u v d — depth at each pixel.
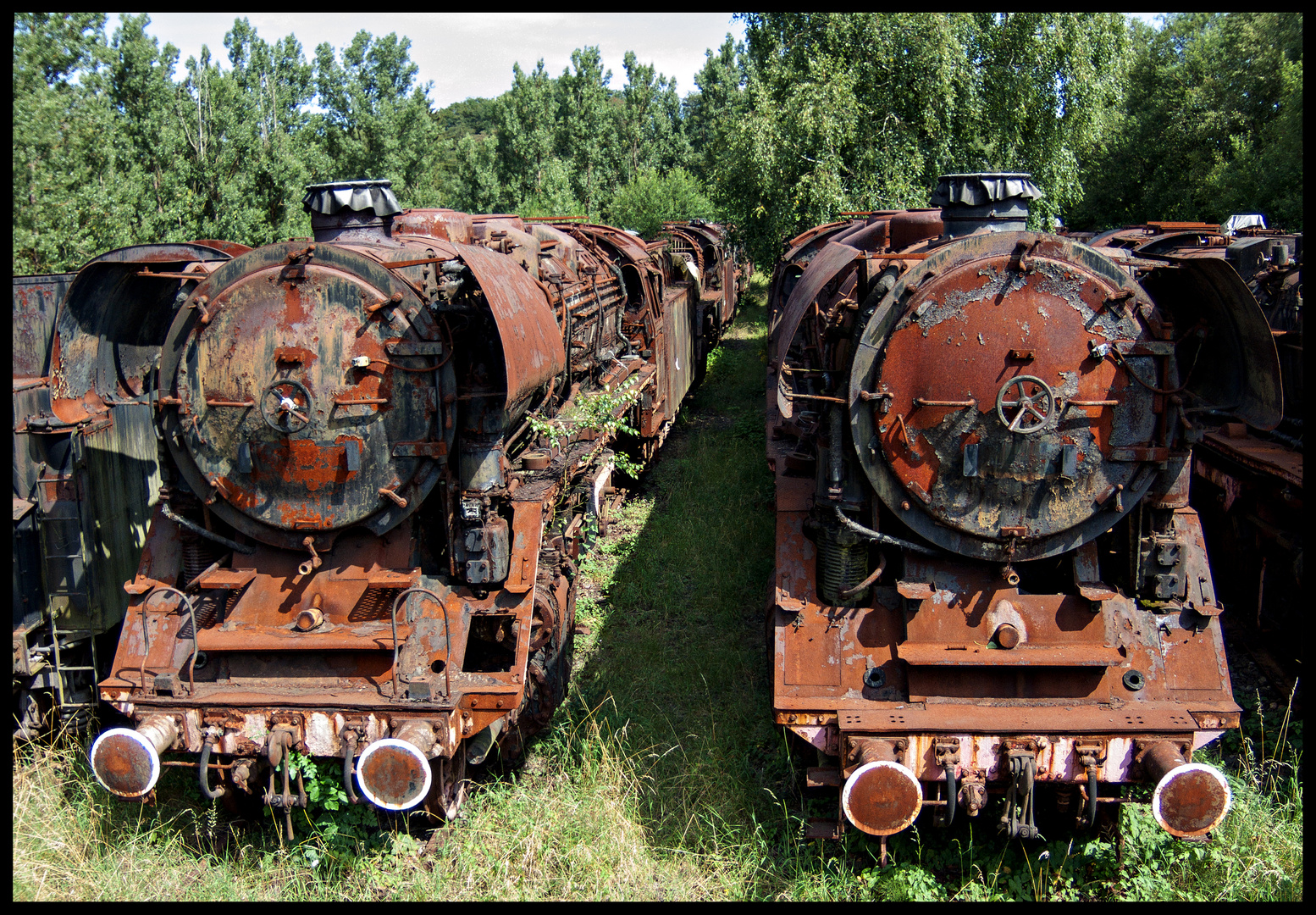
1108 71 17.59
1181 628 4.84
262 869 4.77
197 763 4.69
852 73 17.06
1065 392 4.61
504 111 35.06
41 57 11.07
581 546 8.05
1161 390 4.61
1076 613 4.81
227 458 5.01
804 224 17.55
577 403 7.87
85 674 6.25
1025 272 4.56
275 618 5.05
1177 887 4.47
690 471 11.55
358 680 4.92
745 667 6.75
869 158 17.03
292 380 4.89
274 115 27.78
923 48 16.69
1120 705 4.64
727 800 5.18
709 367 18.23
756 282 33.53
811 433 5.69
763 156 17.30
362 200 5.81
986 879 4.58
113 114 18.86
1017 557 4.79
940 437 4.68
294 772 4.63
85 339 5.92
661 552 8.95
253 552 5.23
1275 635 7.12
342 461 4.96
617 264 10.98
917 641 4.81
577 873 4.69
